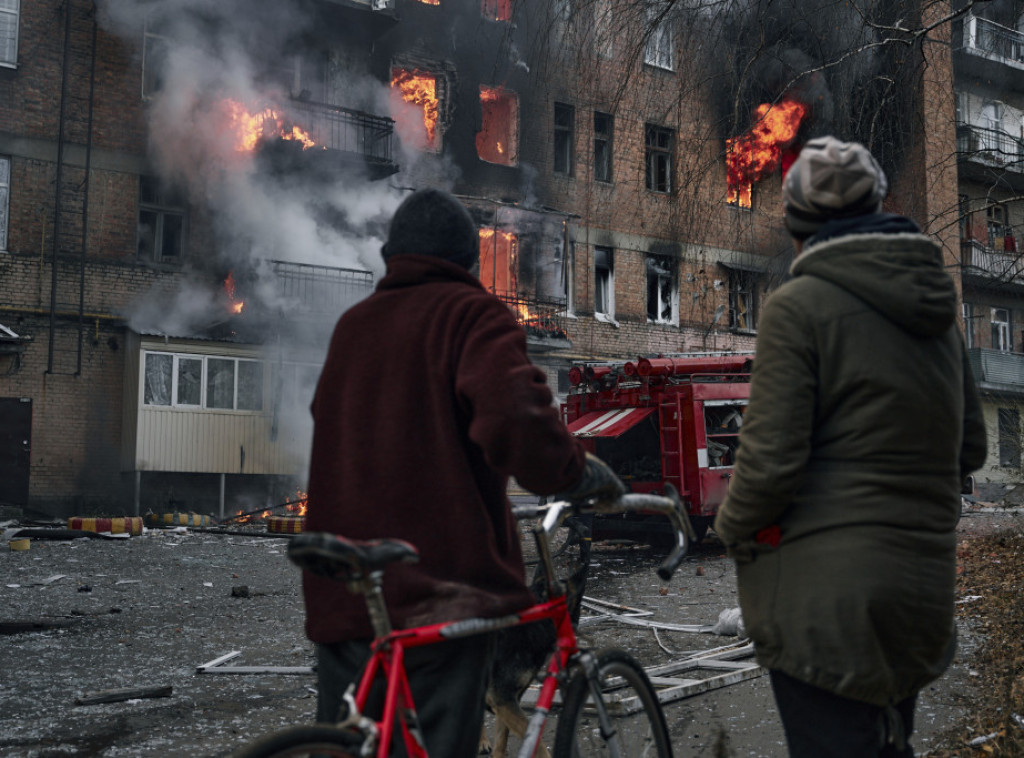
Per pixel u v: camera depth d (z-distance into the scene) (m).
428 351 2.08
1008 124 31.23
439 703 1.95
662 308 26.48
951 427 2.06
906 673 2.02
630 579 9.88
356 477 2.08
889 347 2.01
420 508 2.02
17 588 9.26
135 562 11.22
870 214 2.16
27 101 17.86
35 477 17.39
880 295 2.00
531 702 4.01
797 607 2.00
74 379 17.89
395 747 1.85
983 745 3.63
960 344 2.24
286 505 18.14
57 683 5.41
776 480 1.99
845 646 1.94
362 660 2.03
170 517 16.97
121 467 18.16
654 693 2.66
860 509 1.97
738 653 5.70
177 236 19.28
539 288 23.92
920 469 2.00
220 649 6.44
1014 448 12.38
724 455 12.20
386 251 2.32
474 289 2.21
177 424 18.19
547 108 24.58
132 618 7.71
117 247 18.47
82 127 18.28
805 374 2.01
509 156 24.36
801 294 2.06
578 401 13.17
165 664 5.95
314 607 2.10
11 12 17.88
